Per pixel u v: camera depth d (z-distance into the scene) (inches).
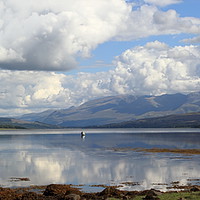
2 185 2642.7
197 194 2001.7
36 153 5221.5
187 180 2805.1
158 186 2556.6
